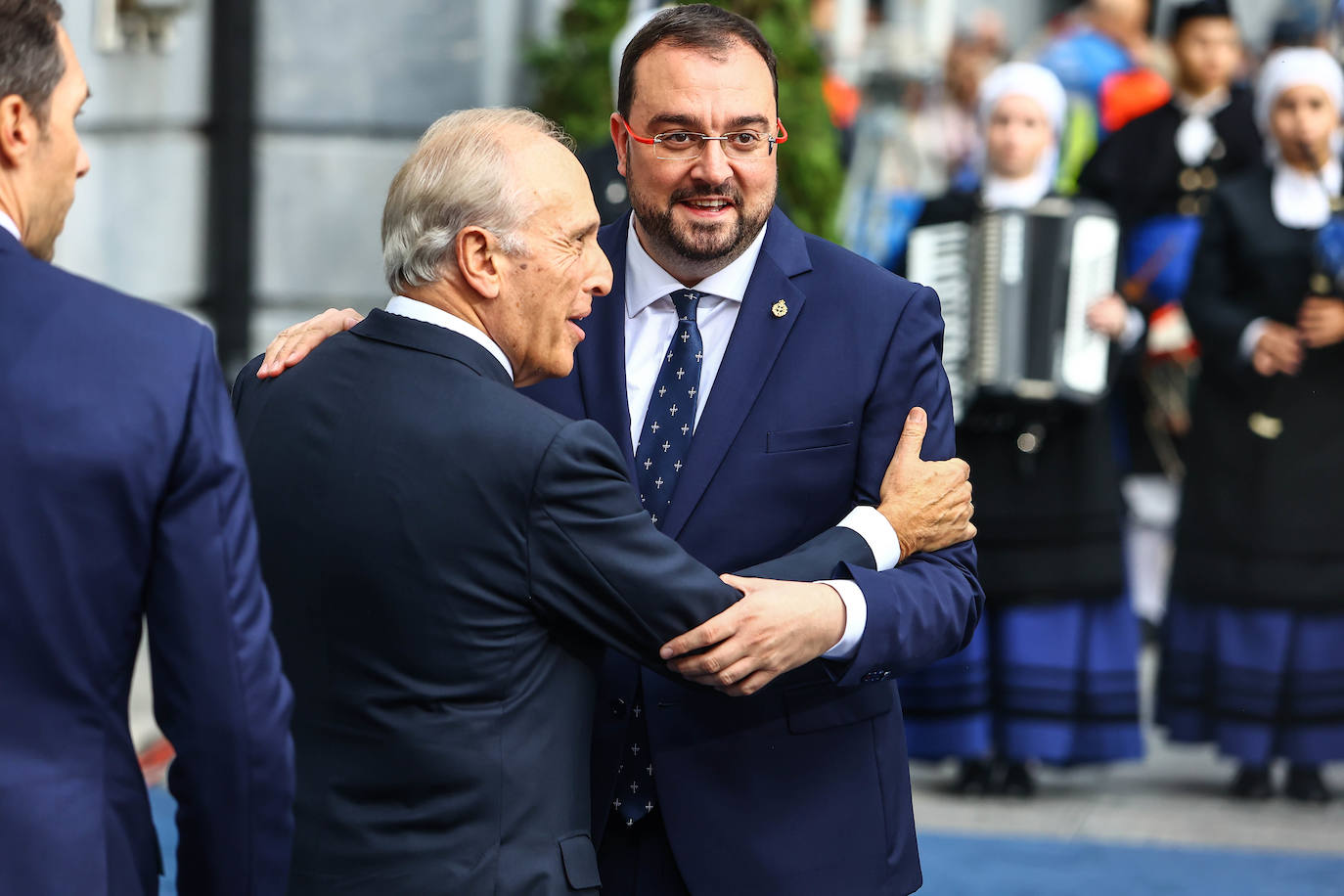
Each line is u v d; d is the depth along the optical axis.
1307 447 16.36
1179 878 14.08
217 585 5.97
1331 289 16.25
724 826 7.72
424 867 6.71
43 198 6.12
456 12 20.31
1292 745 16.33
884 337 7.94
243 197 19.81
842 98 28.52
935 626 7.64
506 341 7.18
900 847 8.05
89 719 5.93
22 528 5.78
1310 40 25.92
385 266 7.25
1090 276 15.75
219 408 6.10
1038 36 45.41
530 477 6.75
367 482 6.86
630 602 6.88
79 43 16.97
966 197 16.14
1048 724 16.09
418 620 6.76
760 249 8.10
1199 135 20.50
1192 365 20.72
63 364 5.88
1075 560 16.19
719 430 7.87
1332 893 13.80
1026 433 16.05
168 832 13.24
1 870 5.71
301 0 19.73
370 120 20.12
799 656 7.25
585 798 7.05
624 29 18.94
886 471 7.89
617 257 8.26
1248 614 16.44
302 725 6.97
